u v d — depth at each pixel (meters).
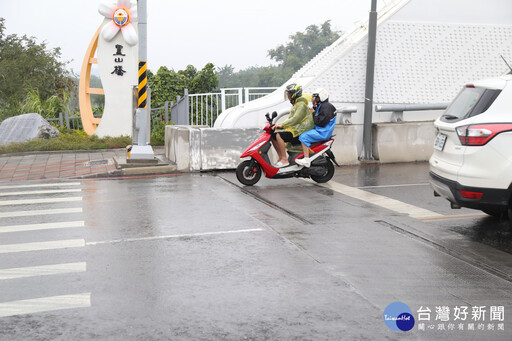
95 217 7.97
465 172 6.21
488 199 6.15
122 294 4.79
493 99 6.21
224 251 6.09
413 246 6.26
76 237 6.81
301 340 3.87
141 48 13.18
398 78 14.77
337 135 13.84
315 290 4.84
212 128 13.05
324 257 5.84
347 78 14.45
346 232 6.91
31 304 4.59
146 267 5.55
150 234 6.91
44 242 6.59
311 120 10.57
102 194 9.99
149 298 4.69
